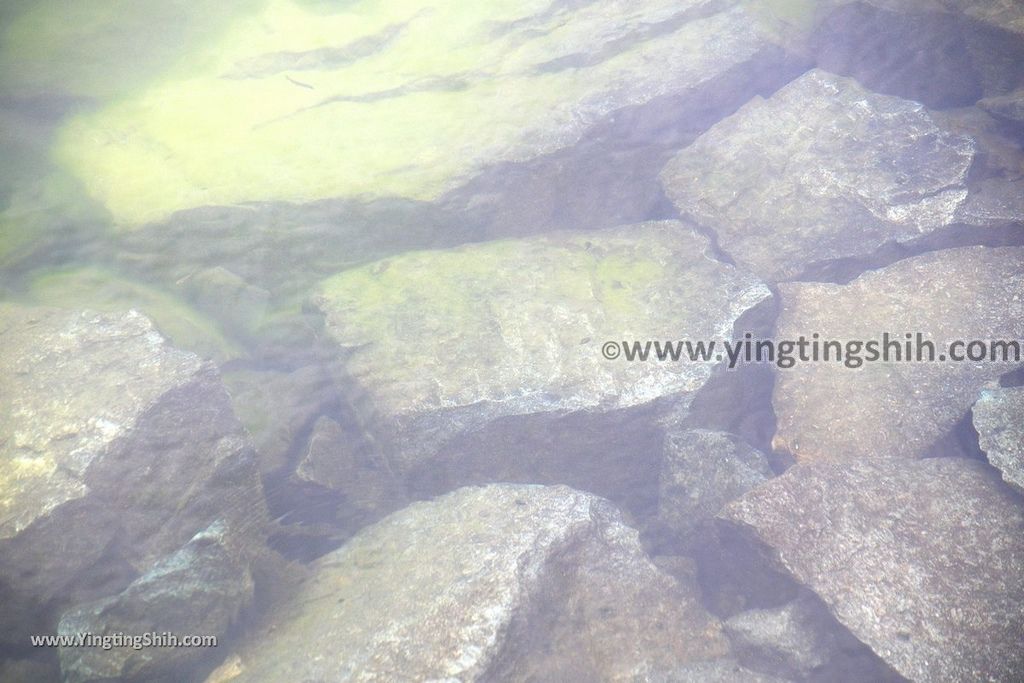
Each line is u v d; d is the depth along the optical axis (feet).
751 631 6.00
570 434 6.62
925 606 5.88
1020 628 5.79
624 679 5.92
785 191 7.59
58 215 7.55
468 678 5.61
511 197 7.54
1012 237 7.21
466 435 6.55
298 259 7.32
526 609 5.85
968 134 7.68
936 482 6.25
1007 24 7.89
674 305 7.02
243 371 6.89
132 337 6.79
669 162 7.83
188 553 6.07
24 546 6.11
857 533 6.11
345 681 5.65
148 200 7.57
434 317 6.97
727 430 6.77
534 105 7.90
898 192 7.41
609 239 7.52
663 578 6.23
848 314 7.06
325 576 6.23
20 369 6.68
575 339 6.83
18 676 6.02
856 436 6.61
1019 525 6.06
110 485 6.25
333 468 6.57
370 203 7.43
